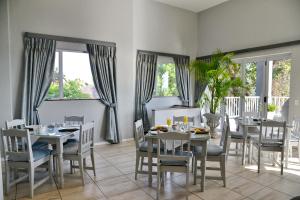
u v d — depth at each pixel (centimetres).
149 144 293
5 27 386
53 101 446
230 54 548
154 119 520
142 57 577
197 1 604
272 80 521
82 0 469
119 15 518
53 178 318
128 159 405
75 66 482
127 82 540
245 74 580
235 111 599
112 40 511
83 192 277
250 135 392
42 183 299
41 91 424
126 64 536
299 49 456
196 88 685
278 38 493
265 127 351
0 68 385
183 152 277
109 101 507
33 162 265
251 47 548
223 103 599
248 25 554
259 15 529
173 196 268
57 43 446
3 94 388
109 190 283
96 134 503
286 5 477
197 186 296
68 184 300
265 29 518
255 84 558
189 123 390
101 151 455
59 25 445
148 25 591
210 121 571
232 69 582
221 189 287
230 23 598
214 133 571
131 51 541
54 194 272
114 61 512
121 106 535
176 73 652
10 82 393
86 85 496
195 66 589
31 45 413
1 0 383
